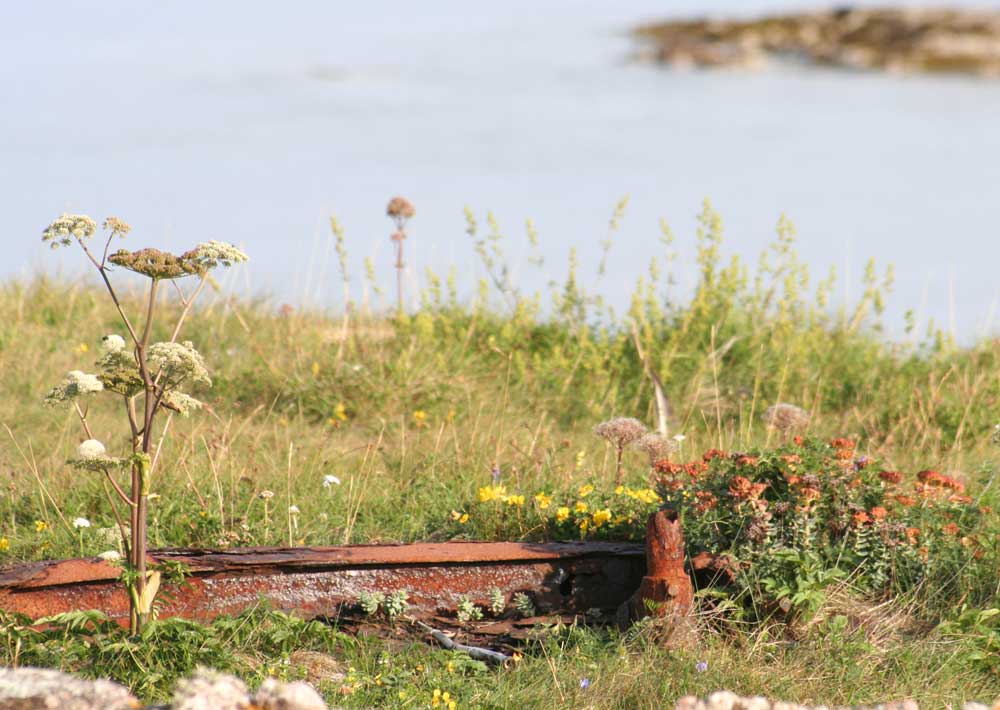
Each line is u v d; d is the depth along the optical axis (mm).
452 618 13547
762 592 13641
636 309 26328
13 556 14484
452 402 22594
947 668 12375
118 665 11383
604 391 23953
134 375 11586
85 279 29312
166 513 15602
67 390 11156
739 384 24562
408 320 26469
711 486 14805
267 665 12016
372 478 17984
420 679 12141
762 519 13930
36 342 24672
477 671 12461
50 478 16922
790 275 26953
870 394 24266
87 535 14930
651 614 12969
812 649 12727
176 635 11734
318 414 22297
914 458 20406
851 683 11953
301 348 24516
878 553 14203
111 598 12297
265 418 21281
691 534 14188
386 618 13328
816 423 22234
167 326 26219
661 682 11820
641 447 16516
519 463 18359
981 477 17766
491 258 27656
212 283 27859
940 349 26297
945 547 14438
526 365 25078
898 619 13672
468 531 15680
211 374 23141
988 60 193750
